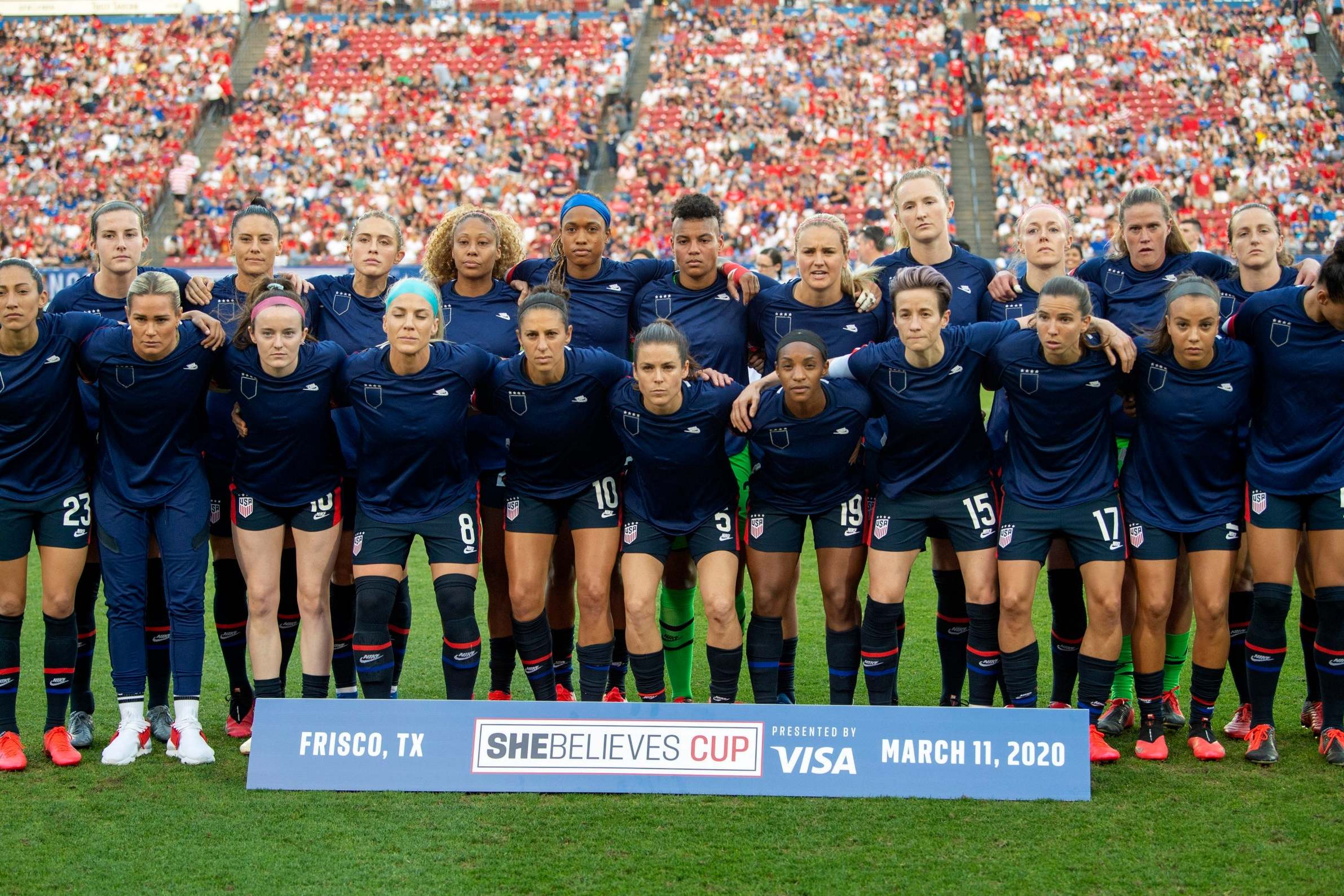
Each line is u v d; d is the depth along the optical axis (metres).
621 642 6.37
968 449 5.41
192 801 4.88
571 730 4.99
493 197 25.25
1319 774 5.08
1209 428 5.18
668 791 4.91
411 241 24.34
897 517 5.44
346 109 28.00
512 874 4.22
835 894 4.06
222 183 25.67
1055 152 25.33
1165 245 6.01
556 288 5.87
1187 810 4.71
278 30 30.59
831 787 4.88
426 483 5.41
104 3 31.50
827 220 5.81
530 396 5.36
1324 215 23.47
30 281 5.19
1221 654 5.29
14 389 5.21
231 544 5.80
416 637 7.78
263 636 5.44
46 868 4.29
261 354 5.23
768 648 5.51
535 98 28.23
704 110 27.34
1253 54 27.58
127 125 27.64
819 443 5.33
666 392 5.13
